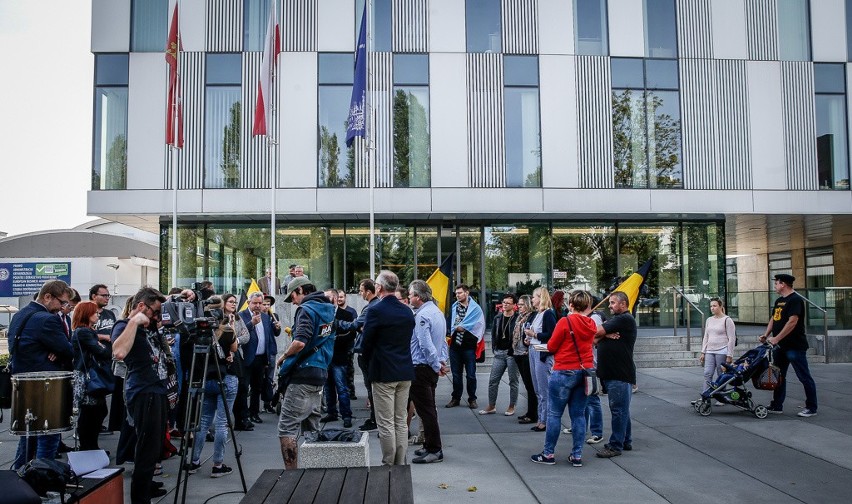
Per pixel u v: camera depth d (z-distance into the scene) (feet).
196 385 22.44
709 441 27.40
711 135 70.28
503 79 69.21
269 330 34.50
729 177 70.08
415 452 25.14
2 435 29.73
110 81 67.62
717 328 34.58
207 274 69.41
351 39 68.80
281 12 68.80
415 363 24.62
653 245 72.90
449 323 36.11
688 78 70.59
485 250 72.28
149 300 18.93
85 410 24.80
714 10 71.26
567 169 68.90
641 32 70.59
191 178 67.15
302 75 68.39
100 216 69.56
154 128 67.26
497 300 71.72
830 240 96.22
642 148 69.77
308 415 21.83
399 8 69.31
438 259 71.92
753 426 30.22
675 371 50.42
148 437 18.47
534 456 24.49
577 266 72.28
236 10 68.69
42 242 115.03
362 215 68.59
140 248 119.96
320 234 71.05
